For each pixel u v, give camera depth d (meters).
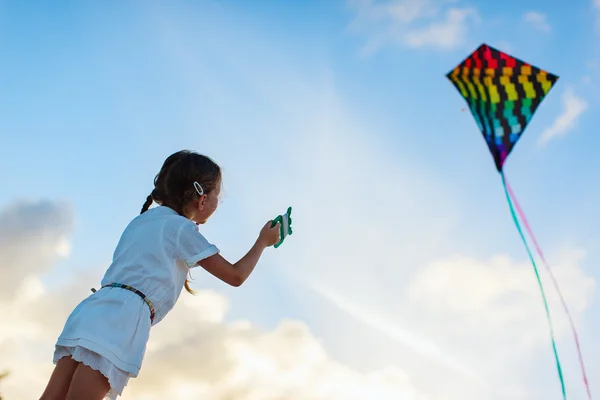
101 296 2.43
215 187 2.80
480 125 2.85
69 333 2.37
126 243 2.60
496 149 2.84
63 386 2.35
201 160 2.76
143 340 2.42
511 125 2.82
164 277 2.50
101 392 2.32
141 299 2.44
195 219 2.80
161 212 2.65
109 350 2.31
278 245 2.83
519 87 2.82
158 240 2.54
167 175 2.75
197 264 2.58
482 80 2.85
